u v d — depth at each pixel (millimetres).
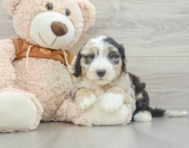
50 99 941
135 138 739
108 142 709
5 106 796
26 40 958
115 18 1176
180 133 787
